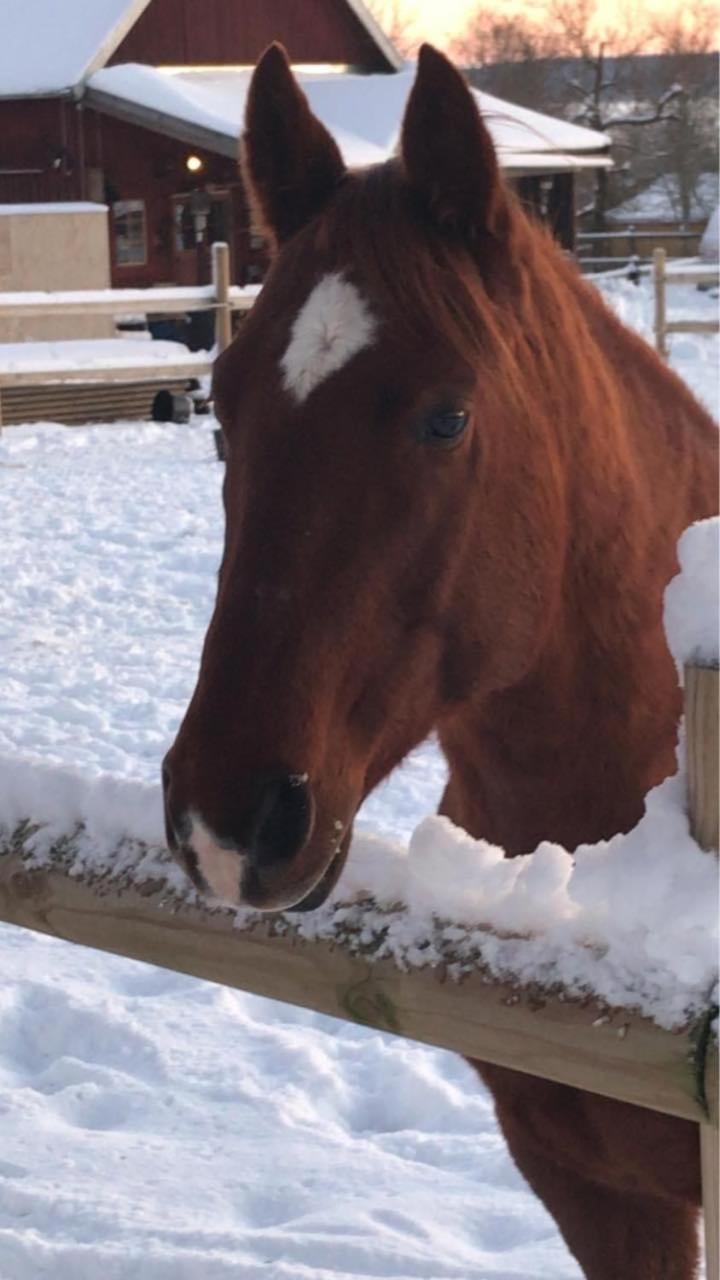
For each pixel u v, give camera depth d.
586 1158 2.14
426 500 1.67
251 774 1.56
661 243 27.88
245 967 1.84
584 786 2.11
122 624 7.44
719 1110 1.44
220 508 9.91
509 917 1.61
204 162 20.73
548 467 1.85
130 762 5.55
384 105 20.78
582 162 20.23
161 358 13.56
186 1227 3.17
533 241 1.95
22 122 20.31
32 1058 4.02
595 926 1.55
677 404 2.33
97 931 2.00
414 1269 3.01
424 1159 3.46
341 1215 3.21
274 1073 3.85
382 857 1.76
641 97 31.66
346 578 1.63
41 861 2.06
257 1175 3.40
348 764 1.67
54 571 8.40
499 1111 2.24
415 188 1.79
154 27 22.31
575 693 2.04
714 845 1.43
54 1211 3.24
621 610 2.04
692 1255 2.28
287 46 23.58
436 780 5.32
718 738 1.41
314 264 1.73
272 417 1.66
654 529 2.12
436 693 1.80
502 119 2.15
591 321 2.22
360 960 1.72
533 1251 3.07
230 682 1.60
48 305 12.96
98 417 14.20
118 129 20.33
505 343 1.79
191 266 21.06
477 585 1.76
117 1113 3.70
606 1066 1.51
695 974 1.44
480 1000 1.61
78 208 15.11
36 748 5.69
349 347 1.65
